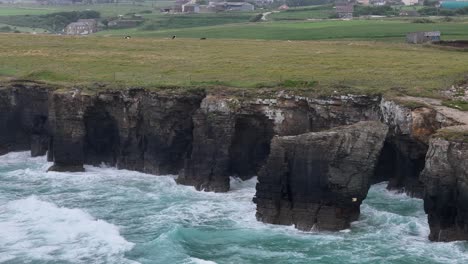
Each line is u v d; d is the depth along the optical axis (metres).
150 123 75.25
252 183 71.62
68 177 75.31
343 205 57.19
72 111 77.44
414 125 61.44
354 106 68.50
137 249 53.56
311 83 74.56
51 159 81.56
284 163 58.22
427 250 51.94
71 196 68.38
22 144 86.94
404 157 65.25
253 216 61.06
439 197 53.06
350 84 73.56
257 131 71.44
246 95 71.69
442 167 52.94
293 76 80.06
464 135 53.50
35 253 53.09
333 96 68.69
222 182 68.88
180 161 76.06
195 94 74.25
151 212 62.91
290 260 51.22
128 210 63.66
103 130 79.81
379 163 69.44
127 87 77.56
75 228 58.19
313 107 69.06
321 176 56.94
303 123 69.94
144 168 76.81
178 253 52.19
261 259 51.56
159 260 51.19
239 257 51.97
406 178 65.94
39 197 67.94
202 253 52.84
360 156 57.09
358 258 51.06
